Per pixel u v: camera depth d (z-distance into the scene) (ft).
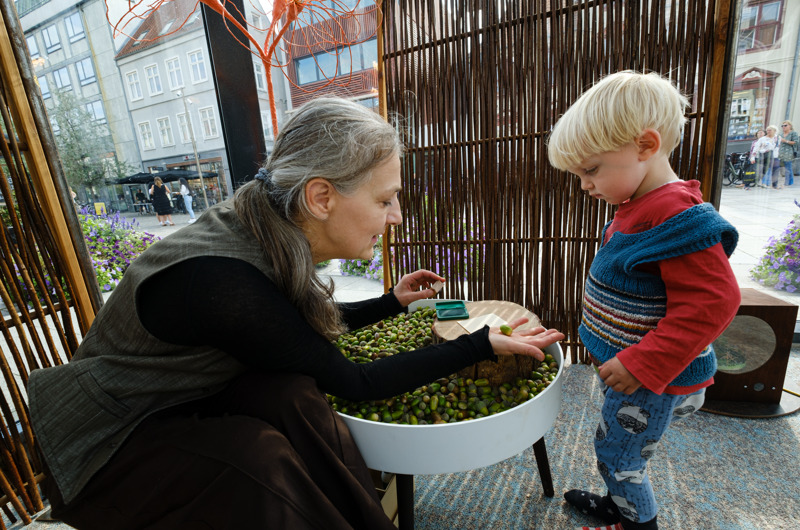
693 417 5.38
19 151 3.89
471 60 6.24
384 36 6.72
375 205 2.66
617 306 3.29
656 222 3.02
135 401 2.46
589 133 3.13
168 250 2.43
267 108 31.99
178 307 2.28
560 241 6.39
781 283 9.15
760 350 5.36
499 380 3.71
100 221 20.03
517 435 3.10
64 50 31.30
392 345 4.30
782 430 5.04
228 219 2.71
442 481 4.56
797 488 4.17
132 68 33.50
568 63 5.74
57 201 4.18
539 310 6.81
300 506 2.07
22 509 4.06
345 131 2.45
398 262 7.63
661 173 3.25
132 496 2.27
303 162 2.47
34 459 4.24
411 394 3.62
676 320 2.81
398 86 6.82
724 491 4.17
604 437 3.46
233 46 8.09
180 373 2.49
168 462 2.22
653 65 5.41
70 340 4.43
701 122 5.29
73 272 4.35
